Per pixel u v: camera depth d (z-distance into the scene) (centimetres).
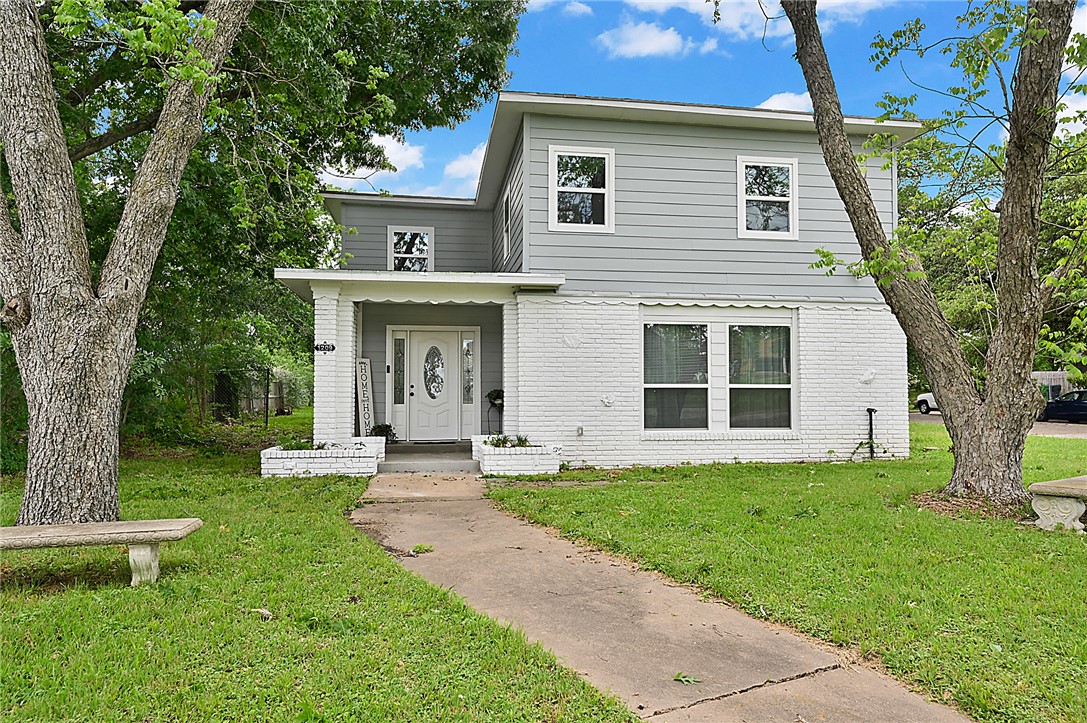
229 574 495
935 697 321
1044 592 450
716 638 395
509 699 310
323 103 1155
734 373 1231
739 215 1227
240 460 1290
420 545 610
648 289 1198
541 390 1167
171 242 1302
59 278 585
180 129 669
